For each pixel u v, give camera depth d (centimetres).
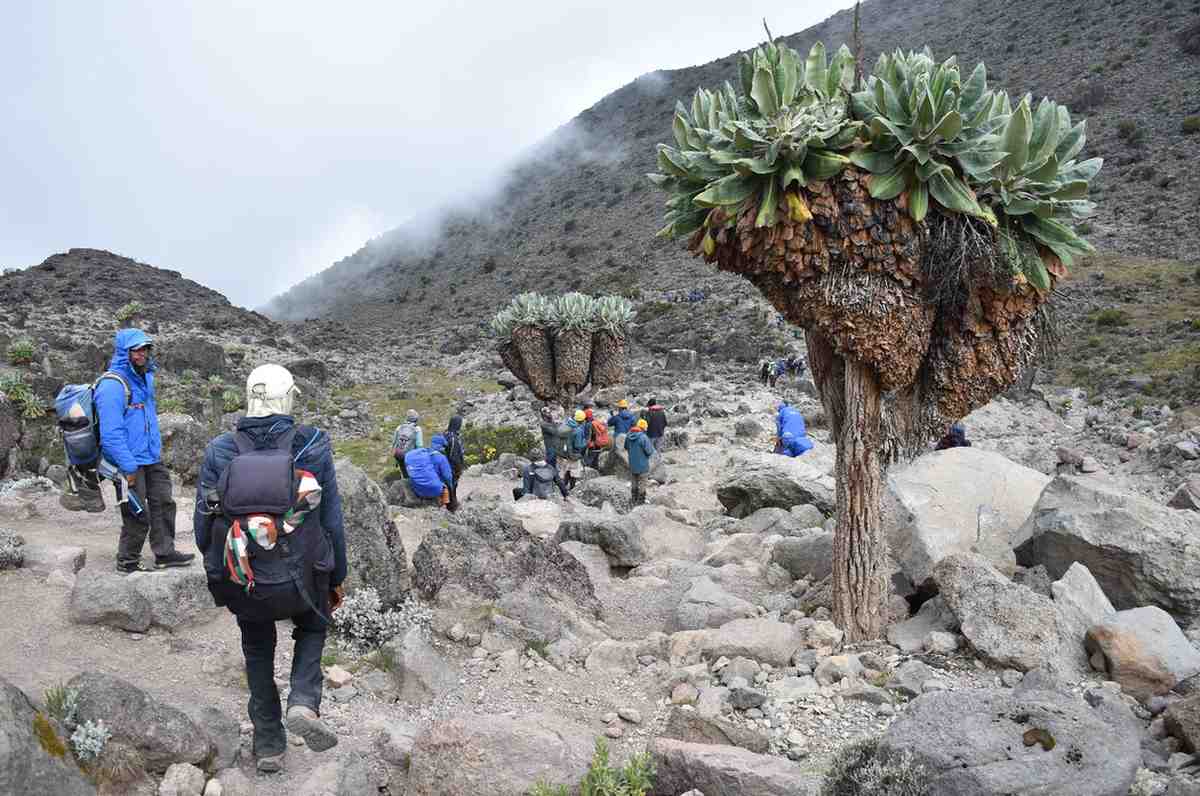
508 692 543
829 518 1072
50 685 464
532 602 650
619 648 603
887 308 559
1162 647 522
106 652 530
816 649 591
